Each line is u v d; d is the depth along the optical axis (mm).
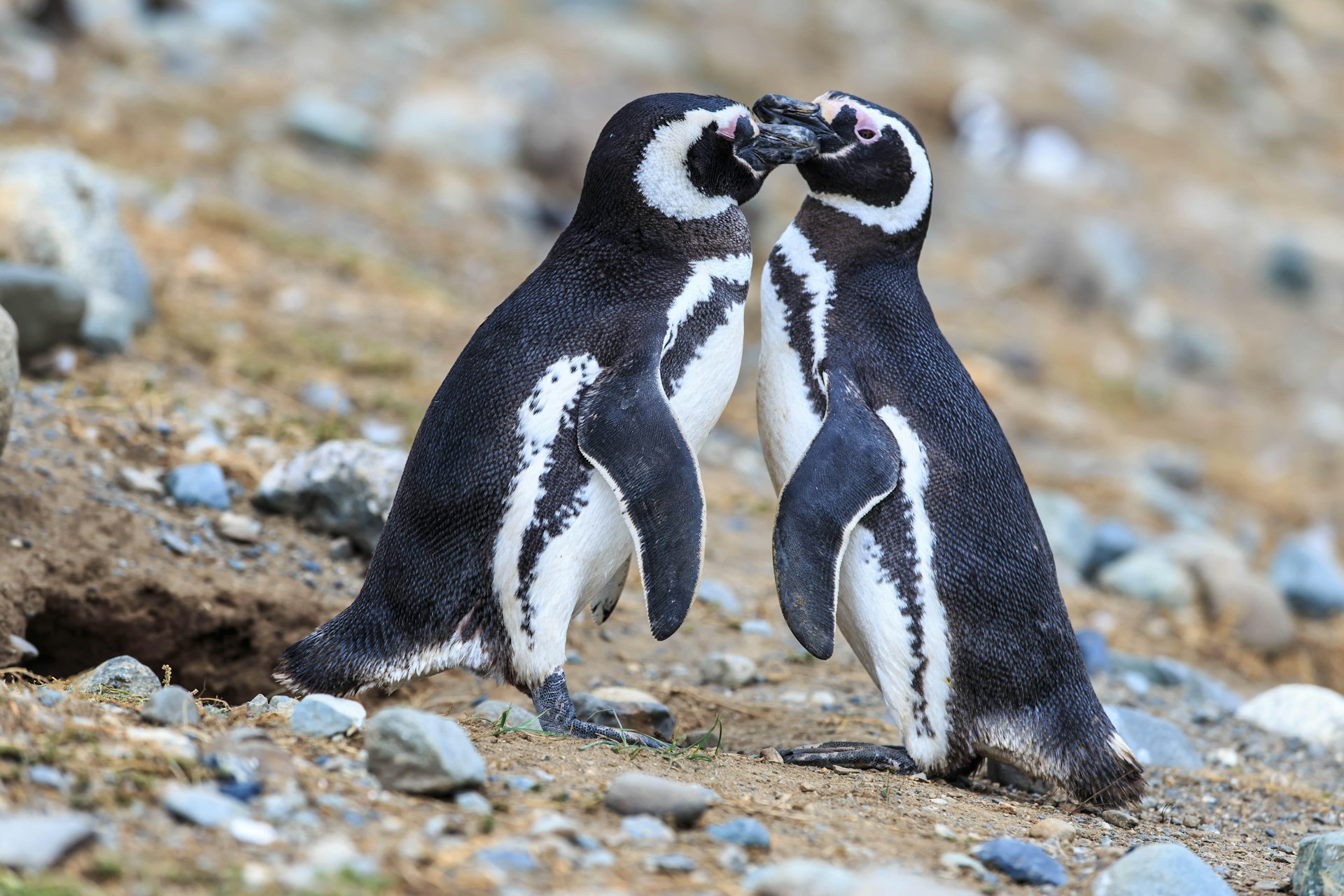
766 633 19531
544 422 12570
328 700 11359
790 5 72812
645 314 13039
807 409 13594
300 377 24438
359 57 50812
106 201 24172
